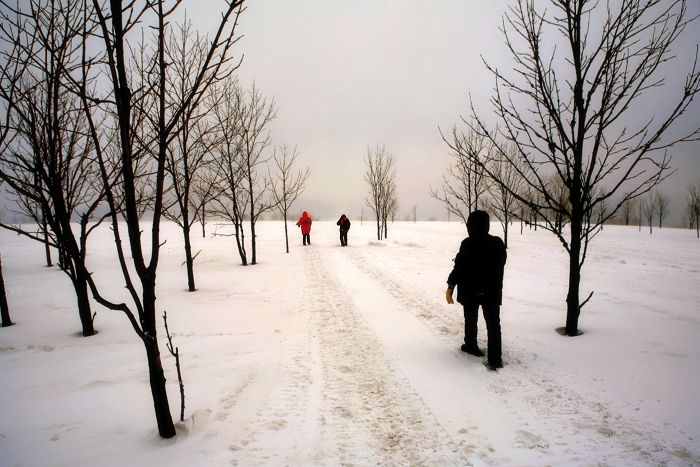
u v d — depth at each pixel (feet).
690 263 46.78
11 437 10.19
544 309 22.27
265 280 34.91
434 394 12.34
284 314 23.11
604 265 44.24
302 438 10.00
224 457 9.13
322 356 16.06
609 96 15.75
